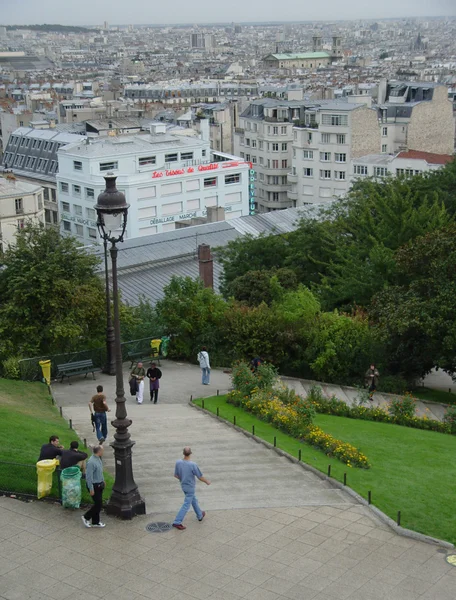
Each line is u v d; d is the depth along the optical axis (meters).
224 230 101.88
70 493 29.20
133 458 35.56
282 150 197.38
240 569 25.61
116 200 28.42
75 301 54.78
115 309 28.59
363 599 24.02
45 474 29.80
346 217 86.50
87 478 27.81
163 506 29.88
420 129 188.12
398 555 26.47
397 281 62.28
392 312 55.12
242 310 60.12
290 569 25.58
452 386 61.09
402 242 69.38
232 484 32.38
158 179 162.62
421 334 55.19
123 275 84.88
